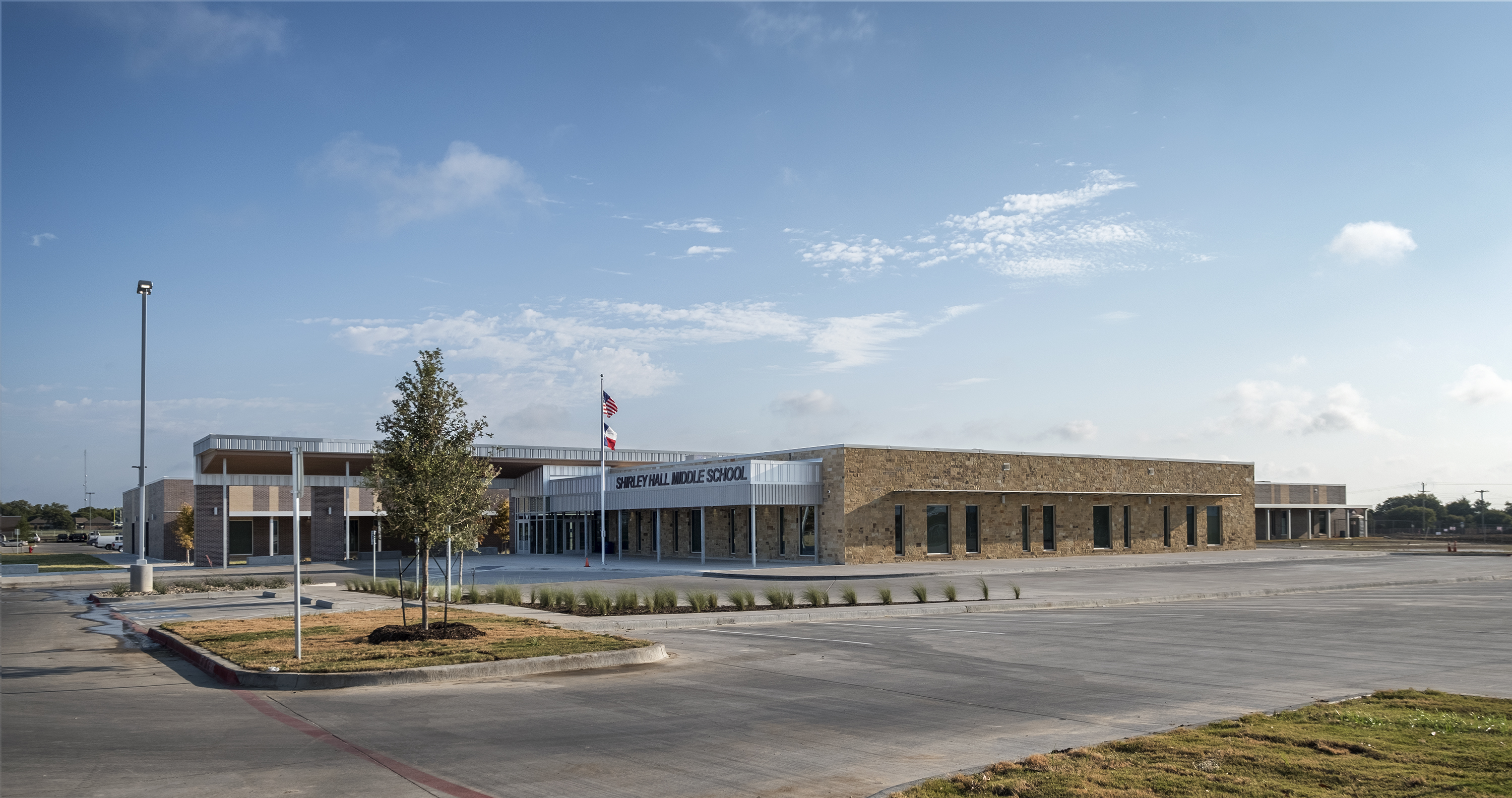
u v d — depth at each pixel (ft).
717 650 51.06
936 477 142.61
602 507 152.56
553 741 30.04
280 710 35.01
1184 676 42.09
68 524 588.09
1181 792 22.56
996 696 37.45
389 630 51.01
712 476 140.77
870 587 95.55
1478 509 392.68
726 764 27.14
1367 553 165.58
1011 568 123.24
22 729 31.45
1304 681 40.55
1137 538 165.99
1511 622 63.00
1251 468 185.57
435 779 25.57
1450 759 25.30
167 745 29.22
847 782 25.29
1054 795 22.43
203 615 70.54
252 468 194.18
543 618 65.67
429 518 50.55
